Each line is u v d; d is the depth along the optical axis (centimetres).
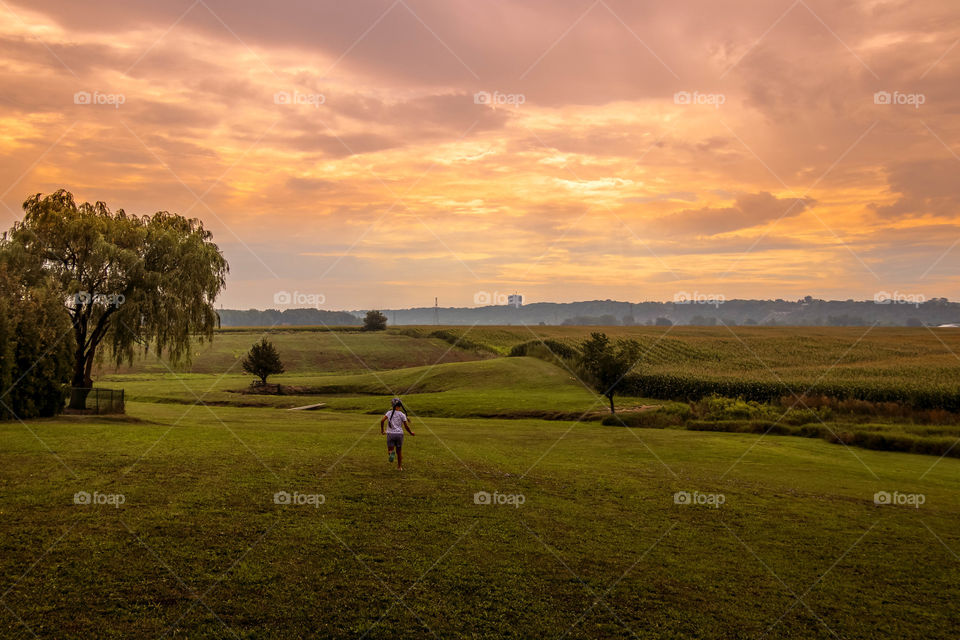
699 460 2691
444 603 1090
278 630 973
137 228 4206
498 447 2852
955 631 1071
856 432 3675
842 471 2580
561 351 9212
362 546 1309
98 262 3884
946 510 1891
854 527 1638
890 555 1428
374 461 2183
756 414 4556
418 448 2627
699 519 1639
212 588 1084
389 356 11762
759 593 1195
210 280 4400
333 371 10388
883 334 13212
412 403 5688
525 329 15712
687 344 10600
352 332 15188
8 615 951
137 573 1116
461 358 11644
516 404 5447
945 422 4531
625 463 2503
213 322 4450
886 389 5506
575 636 1009
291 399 6391
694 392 6081
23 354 3002
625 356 5006
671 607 1119
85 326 4025
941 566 1373
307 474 1880
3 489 1528
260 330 15375
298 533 1351
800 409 4956
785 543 1481
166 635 935
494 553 1316
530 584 1182
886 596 1204
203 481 1712
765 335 12875
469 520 1515
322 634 973
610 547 1392
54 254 3903
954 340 11338
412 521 1482
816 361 8525
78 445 2170
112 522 1340
